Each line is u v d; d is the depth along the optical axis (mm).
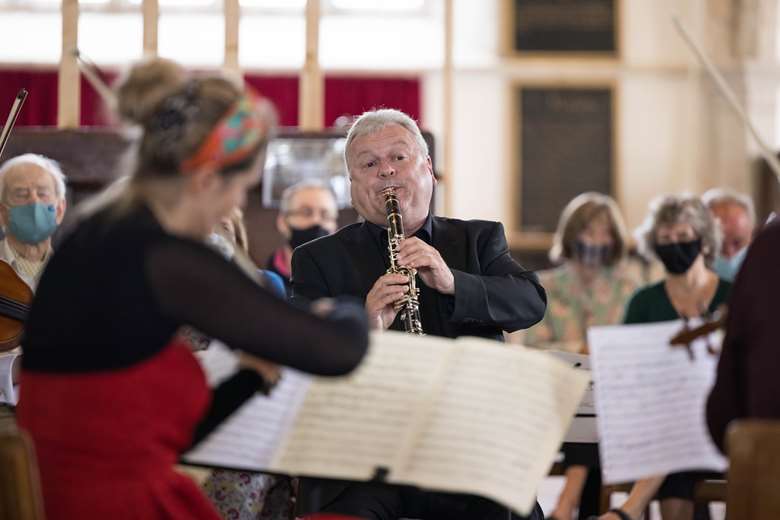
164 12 18969
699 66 19281
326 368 3127
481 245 5195
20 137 8180
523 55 19344
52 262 3168
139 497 3072
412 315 4691
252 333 3051
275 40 19281
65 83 8695
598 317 8609
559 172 19281
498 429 3537
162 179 3117
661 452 3801
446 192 9984
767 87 19141
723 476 6016
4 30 18797
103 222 3152
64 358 3078
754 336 3445
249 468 3611
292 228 7941
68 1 8719
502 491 3467
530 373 3600
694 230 6461
